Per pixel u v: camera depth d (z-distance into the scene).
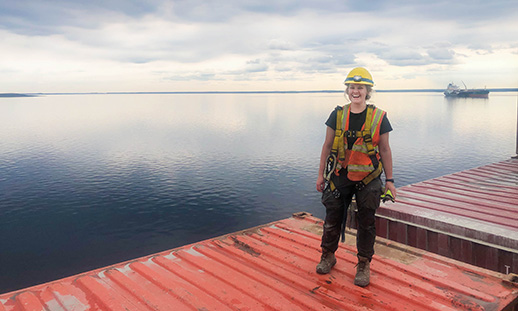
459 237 4.84
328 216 3.16
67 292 3.01
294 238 4.16
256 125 92.75
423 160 38.47
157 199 24.56
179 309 2.73
